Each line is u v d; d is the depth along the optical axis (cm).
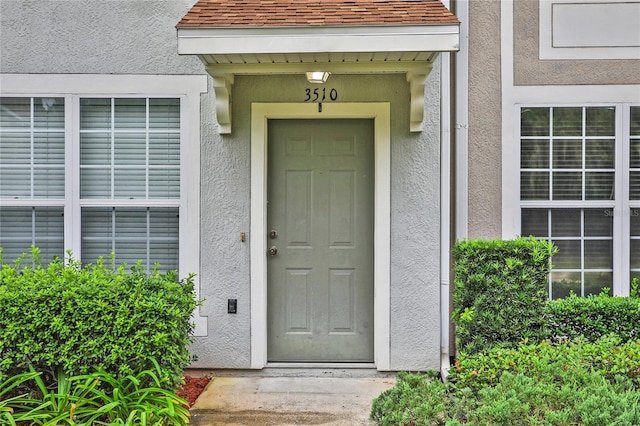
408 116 466
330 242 486
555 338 443
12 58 471
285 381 458
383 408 326
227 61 417
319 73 427
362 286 485
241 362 469
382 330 467
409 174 466
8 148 477
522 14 489
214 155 471
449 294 480
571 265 491
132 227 479
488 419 276
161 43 472
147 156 477
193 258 471
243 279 471
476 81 491
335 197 485
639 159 489
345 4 416
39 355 344
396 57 409
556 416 267
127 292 355
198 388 439
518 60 489
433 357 466
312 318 487
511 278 412
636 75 487
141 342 346
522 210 491
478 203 491
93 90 473
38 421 312
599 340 388
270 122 484
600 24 487
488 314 407
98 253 479
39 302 347
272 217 486
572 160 489
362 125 483
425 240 466
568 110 489
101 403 340
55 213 478
